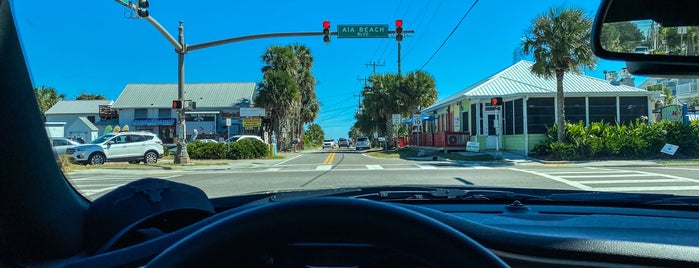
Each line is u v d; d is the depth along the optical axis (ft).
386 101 126.11
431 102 124.88
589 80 86.28
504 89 86.02
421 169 54.60
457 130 99.35
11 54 5.01
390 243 4.08
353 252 4.93
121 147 69.41
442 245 4.04
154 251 4.91
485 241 6.04
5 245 5.04
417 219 4.11
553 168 54.90
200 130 161.79
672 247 6.23
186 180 44.01
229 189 35.86
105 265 4.82
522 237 6.17
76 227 5.93
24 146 5.14
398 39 57.06
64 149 60.59
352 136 416.05
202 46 62.69
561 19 62.90
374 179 42.86
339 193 11.89
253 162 78.02
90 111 171.12
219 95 171.01
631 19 8.21
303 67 161.58
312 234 4.08
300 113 160.56
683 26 7.91
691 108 101.55
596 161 63.87
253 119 107.65
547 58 65.00
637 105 81.46
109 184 40.06
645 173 46.62
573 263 5.91
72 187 6.47
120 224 6.11
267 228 4.03
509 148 84.69
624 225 8.14
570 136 68.69
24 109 5.18
